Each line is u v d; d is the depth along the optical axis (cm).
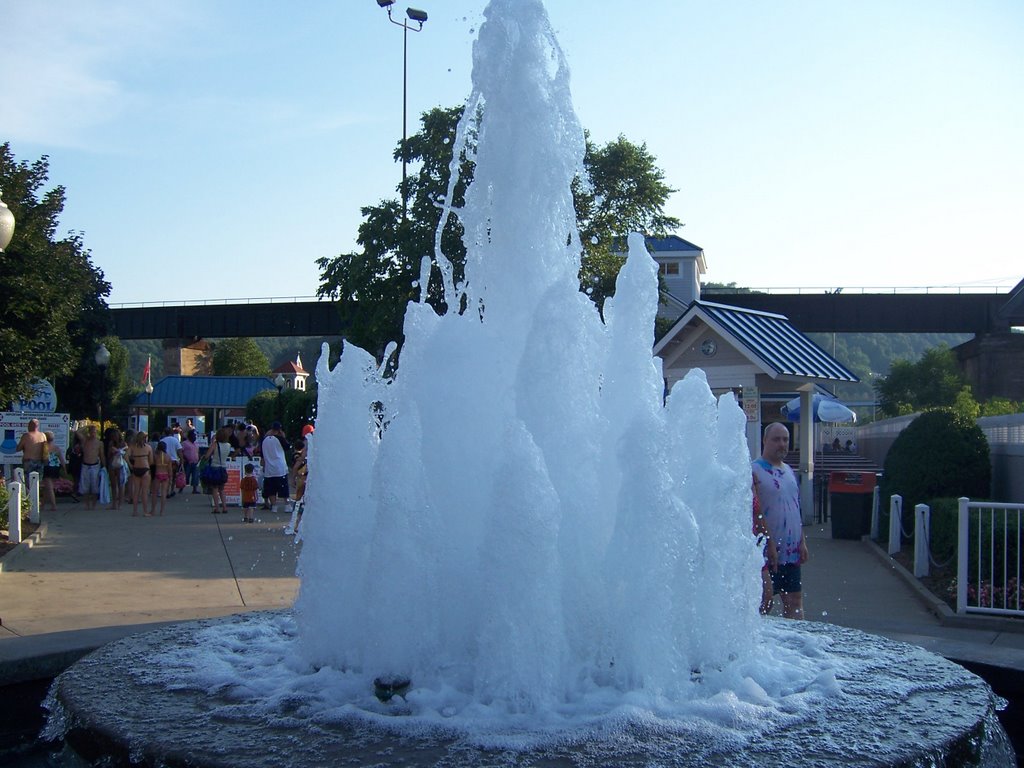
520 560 386
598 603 423
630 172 3016
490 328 522
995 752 389
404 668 416
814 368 1944
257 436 2594
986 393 5859
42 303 1912
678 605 421
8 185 1920
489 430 468
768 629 560
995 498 1563
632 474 416
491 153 526
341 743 338
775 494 700
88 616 866
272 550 1470
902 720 372
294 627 559
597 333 491
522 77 520
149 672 447
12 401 2006
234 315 6569
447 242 2755
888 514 1622
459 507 457
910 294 5622
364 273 2939
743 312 2064
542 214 521
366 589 423
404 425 429
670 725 356
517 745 333
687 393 480
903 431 1667
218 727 359
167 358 7969
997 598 953
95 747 361
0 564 1215
